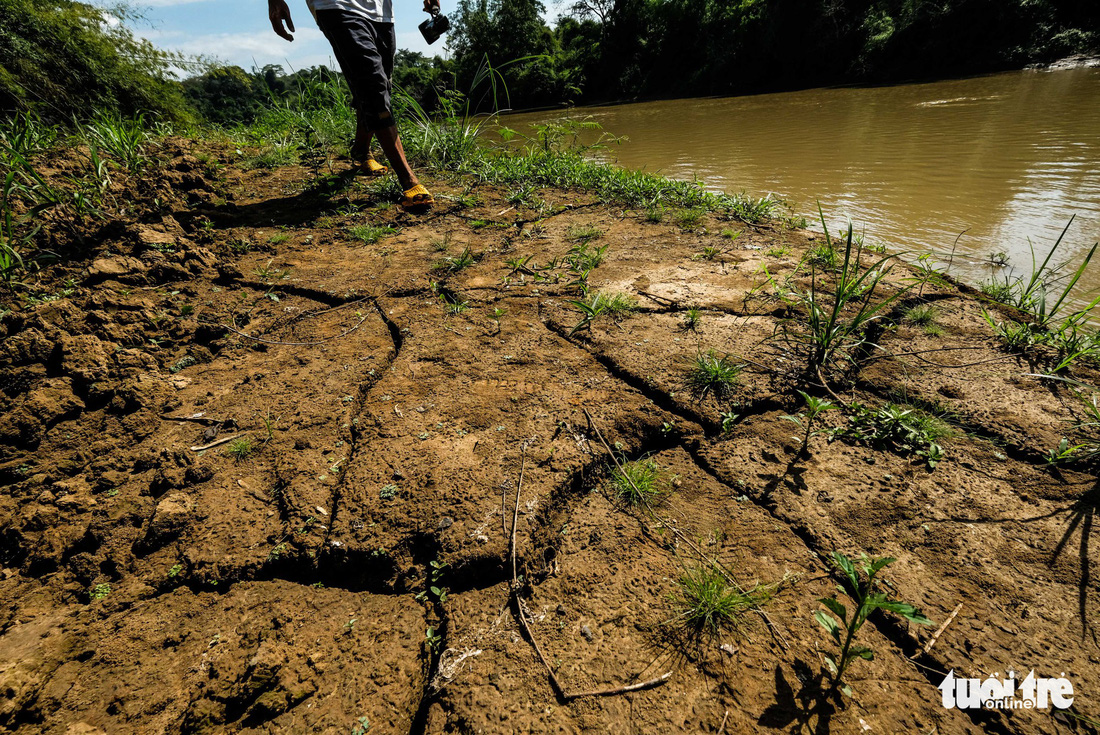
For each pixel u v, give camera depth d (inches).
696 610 46.3
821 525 53.2
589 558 52.0
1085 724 38.2
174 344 86.7
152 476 62.8
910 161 250.4
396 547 53.0
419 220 133.3
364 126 151.8
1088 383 67.3
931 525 52.5
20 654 46.2
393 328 89.3
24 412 68.3
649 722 39.8
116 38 413.4
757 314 86.9
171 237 112.9
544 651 44.5
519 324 88.2
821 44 845.8
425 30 149.7
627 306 90.8
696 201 149.8
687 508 56.6
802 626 45.3
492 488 58.0
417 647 45.9
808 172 248.7
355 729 40.6
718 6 1070.4
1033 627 44.0
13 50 331.0
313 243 120.9
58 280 97.2
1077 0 650.8
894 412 63.5
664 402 70.0
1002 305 87.9
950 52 729.0
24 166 120.6
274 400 73.9
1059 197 179.6
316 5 120.6
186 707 42.6
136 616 49.3
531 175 171.6
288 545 53.9
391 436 65.9
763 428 65.8
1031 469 57.3
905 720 39.3
